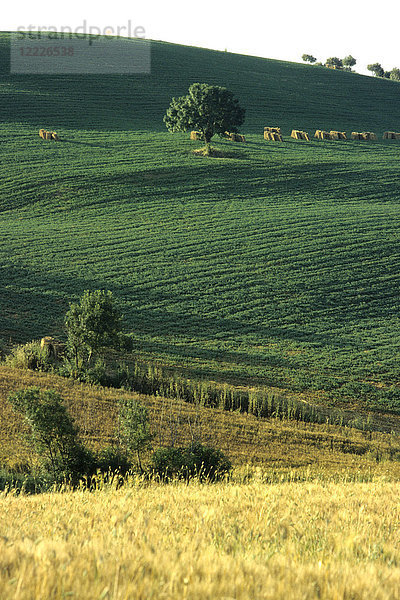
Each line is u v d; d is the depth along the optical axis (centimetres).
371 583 607
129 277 9012
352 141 18775
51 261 9431
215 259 9844
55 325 7312
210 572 583
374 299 8862
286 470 3688
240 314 8050
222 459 3347
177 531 1020
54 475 2964
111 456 3225
